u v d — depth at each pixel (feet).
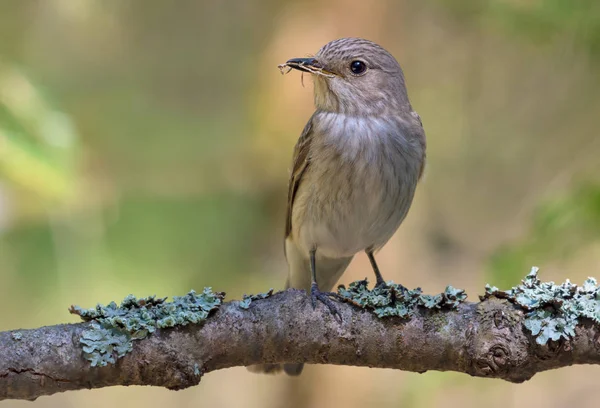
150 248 40.29
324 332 19.17
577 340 18.29
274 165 39.58
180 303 19.03
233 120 45.03
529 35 30.66
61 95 44.91
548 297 18.66
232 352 19.03
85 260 38.29
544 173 43.86
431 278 41.91
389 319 19.22
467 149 45.27
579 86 39.17
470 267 43.86
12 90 30.68
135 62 47.60
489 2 31.81
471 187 45.27
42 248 37.78
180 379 18.58
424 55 43.24
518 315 18.69
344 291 19.76
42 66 44.65
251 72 41.04
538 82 42.63
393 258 37.32
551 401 39.60
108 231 40.01
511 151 44.57
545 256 27.84
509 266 27.86
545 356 18.43
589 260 33.04
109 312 18.69
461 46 43.21
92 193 40.27
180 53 47.78
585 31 29.53
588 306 18.43
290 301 19.45
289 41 37.47
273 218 40.75
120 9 46.83
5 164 29.55
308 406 35.24
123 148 44.34
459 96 44.52
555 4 29.53
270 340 19.11
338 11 37.19
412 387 34.71
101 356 18.25
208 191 42.63
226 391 44.11
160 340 18.56
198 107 46.57
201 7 47.62
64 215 37.04
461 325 18.99
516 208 44.50
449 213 45.16
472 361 18.84
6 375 17.97
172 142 44.45
